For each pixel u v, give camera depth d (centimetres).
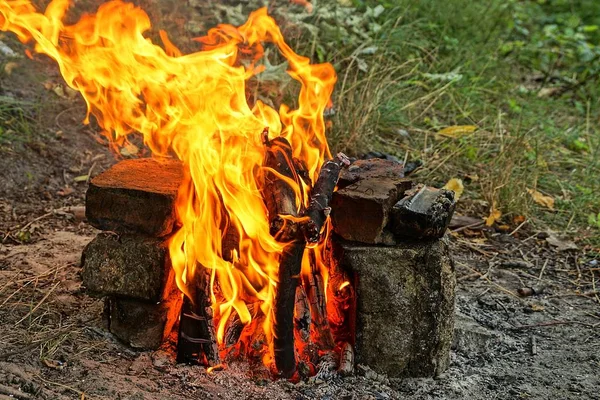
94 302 217
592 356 218
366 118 289
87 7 297
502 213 276
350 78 308
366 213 196
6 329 206
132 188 196
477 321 228
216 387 194
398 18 326
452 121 315
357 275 197
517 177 285
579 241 268
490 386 204
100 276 199
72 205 265
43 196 267
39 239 247
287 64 294
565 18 430
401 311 198
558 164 303
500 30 377
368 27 329
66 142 284
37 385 191
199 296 197
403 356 200
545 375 210
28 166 274
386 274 197
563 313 235
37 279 226
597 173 300
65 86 297
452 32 353
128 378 195
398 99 312
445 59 333
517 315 233
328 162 201
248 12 309
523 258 258
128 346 203
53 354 199
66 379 193
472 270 251
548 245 264
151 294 198
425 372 202
